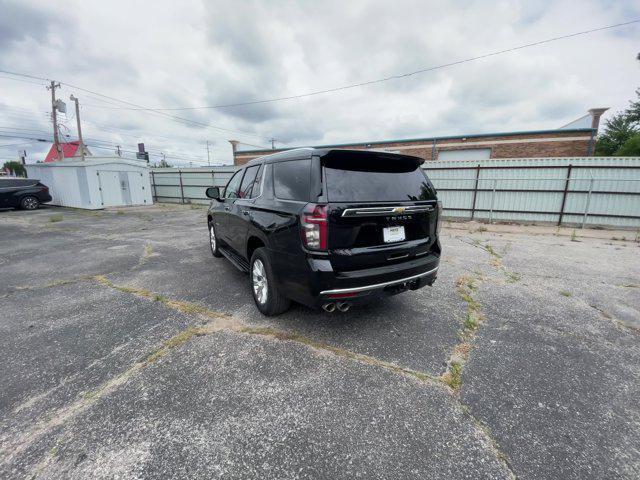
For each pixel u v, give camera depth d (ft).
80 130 79.82
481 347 8.94
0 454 5.42
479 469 5.19
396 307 11.56
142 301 12.12
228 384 7.27
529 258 19.20
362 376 7.59
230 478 5.02
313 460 5.36
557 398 6.89
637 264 17.94
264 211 10.16
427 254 10.21
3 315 10.98
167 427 6.03
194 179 63.67
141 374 7.63
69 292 13.16
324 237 7.90
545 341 9.29
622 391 7.14
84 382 7.35
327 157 8.51
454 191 39.09
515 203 36.40
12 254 19.99
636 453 5.52
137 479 4.98
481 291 13.34
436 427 6.07
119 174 56.59
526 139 55.01
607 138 109.40
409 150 63.98
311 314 10.87
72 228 31.32
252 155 86.53
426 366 8.02
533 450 5.57
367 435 5.88
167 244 23.03
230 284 14.03
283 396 6.89
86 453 5.46
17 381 7.39
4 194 47.67
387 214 8.72
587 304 12.05
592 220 33.68
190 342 9.07
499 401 6.79
